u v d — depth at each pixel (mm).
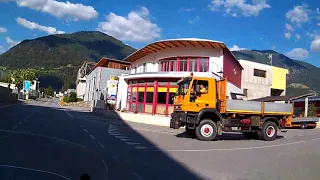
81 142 12141
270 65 52125
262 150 12547
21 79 82812
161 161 9266
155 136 16438
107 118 28578
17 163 7742
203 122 15289
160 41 29047
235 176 7719
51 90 143250
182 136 17109
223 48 29703
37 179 6457
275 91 52125
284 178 7664
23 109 32844
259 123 16188
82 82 79062
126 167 8141
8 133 13141
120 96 33594
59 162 8195
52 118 23422
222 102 15609
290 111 17047
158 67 33219
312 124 31828
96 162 8508
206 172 8039
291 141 16469
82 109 45812
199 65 30266
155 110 28266
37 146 10375
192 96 15328
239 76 40844
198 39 27781
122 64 52219
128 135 16047
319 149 13469
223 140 15805
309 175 8117
